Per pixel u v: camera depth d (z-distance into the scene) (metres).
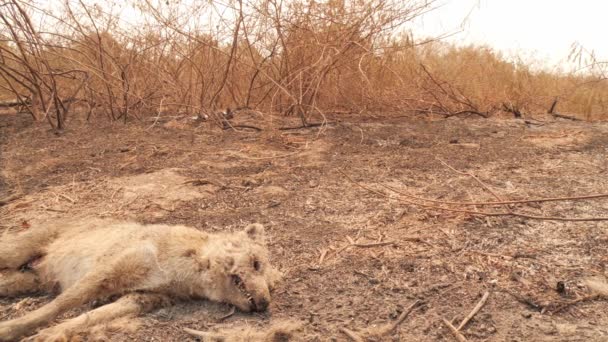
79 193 2.19
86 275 1.35
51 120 3.37
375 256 1.61
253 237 1.49
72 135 3.06
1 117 3.50
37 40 2.96
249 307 1.35
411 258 1.59
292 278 1.51
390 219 1.87
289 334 1.23
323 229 1.82
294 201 2.06
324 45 2.93
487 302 1.35
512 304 1.34
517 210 1.90
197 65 3.31
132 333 1.26
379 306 1.35
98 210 2.02
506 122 3.31
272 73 3.29
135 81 3.35
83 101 3.59
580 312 1.30
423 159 2.56
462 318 1.29
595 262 1.53
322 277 1.51
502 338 1.21
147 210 2.01
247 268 1.38
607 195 1.70
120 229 1.57
